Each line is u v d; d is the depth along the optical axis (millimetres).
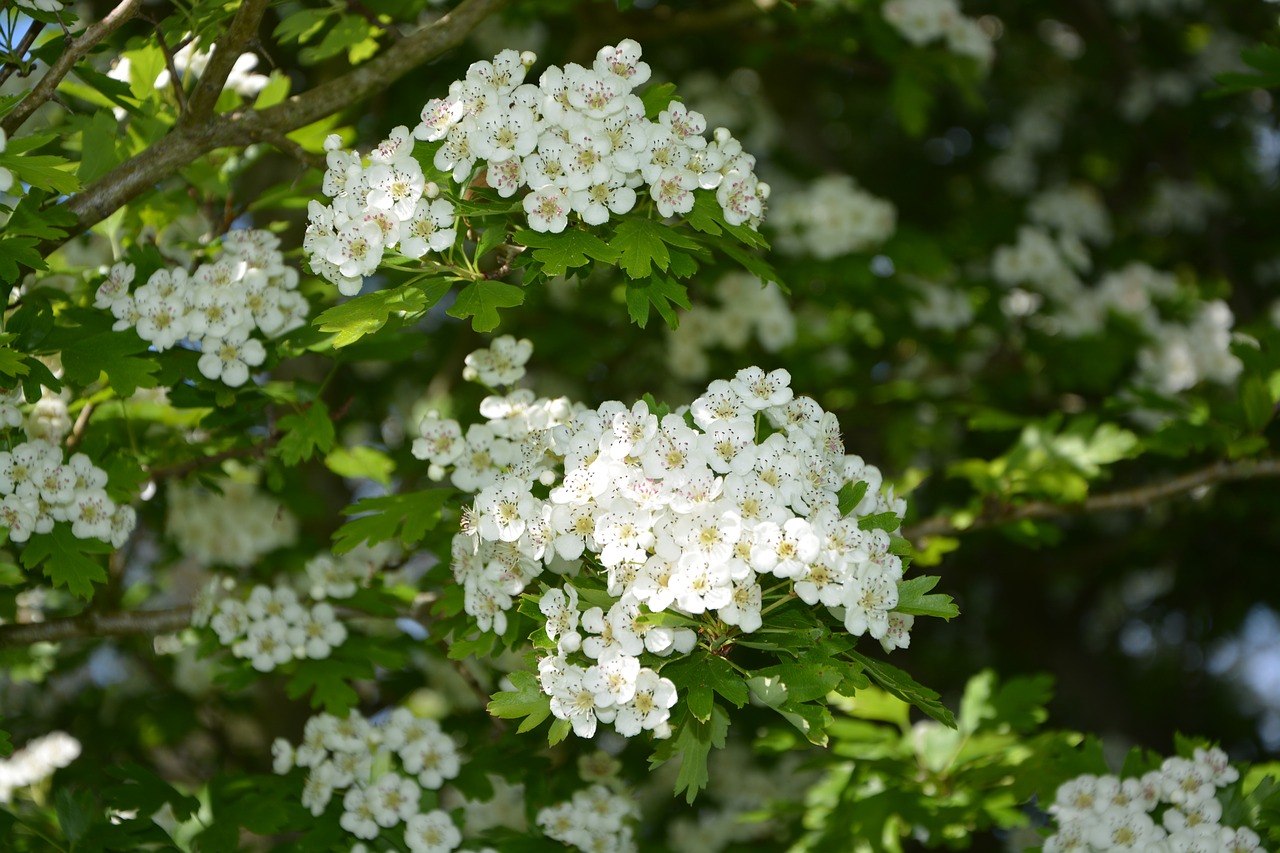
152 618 1174
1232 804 1112
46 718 1457
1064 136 2334
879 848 1150
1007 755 1166
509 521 1027
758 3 1334
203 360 1106
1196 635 2449
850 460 1055
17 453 1084
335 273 1042
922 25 1459
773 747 1197
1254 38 2246
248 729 1728
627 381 1735
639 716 1001
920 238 1506
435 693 1367
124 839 1113
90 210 1103
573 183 1029
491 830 1152
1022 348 1618
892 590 1008
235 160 1182
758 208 1054
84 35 1074
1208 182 2320
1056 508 1238
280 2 1085
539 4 1399
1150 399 1252
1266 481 1633
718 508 1001
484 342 1520
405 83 1451
